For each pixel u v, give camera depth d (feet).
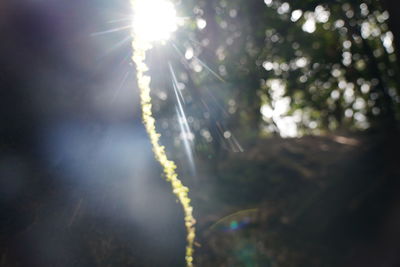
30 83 10.44
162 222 12.84
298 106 51.03
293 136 50.88
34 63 10.59
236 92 46.83
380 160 40.60
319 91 49.80
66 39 11.28
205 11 44.21
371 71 46.16
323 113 54.08
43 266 9.62
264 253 30.71
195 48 44.06
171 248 13.05
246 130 52.03
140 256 11.83
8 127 9.96
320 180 40.11
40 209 9.89
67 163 10.66
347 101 51.42
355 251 34.60
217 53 45.57
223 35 45.78
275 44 46.65
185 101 43.73
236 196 38.60
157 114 40.83
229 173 41.98
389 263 33.71
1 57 10.11
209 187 39.24
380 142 41.88
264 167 42.57
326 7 41.70
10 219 9.43
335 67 46.85
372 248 34.73
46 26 10.94
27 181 9.89
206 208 34.53
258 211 36.09
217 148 43.88
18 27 10.47
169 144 39.83
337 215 36.83
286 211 36.94
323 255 33.30
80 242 10.37
